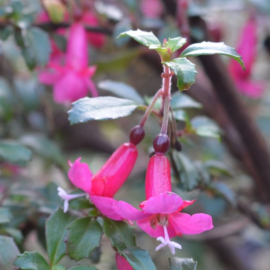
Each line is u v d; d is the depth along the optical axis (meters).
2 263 0.22
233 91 0.27
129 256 0.21
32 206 0.25
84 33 0.26
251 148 0.28
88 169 0.21
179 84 0.20
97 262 0.24
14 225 0.25
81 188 0.21
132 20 0.27
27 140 0.29
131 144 0.22
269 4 0.29
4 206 0.25
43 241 0.25
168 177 0.21
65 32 0.29
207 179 0.25
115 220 0.22
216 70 0.26
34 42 0.26
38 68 0.27
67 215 0.22
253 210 0.29
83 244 0.21
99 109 0.21
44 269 0.21
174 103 0.24
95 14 0.28
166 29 0.26
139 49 0.29
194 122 0.26
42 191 0.27
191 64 0.20
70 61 0.26
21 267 0.21
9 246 0.22
